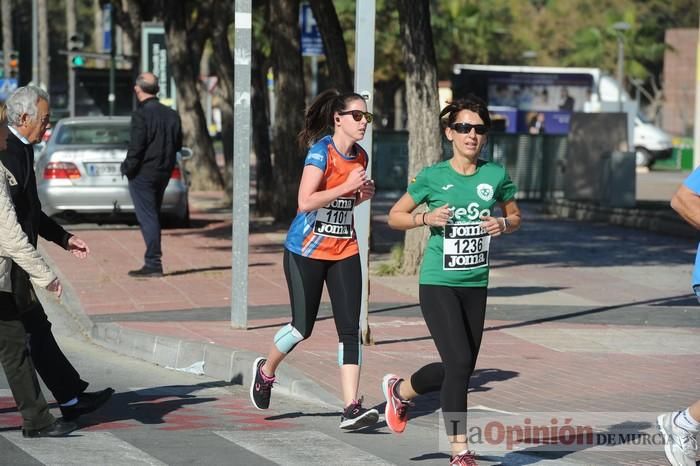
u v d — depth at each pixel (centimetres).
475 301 1110
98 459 1132
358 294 1246
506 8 11056
